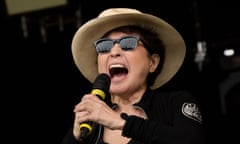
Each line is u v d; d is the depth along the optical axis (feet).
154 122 7.02
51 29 19.48
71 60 20.16
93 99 7.05
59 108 20.52
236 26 19.20
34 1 17.46
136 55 7.99
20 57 20.12
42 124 20.52
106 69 8.02
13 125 20.42
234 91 18.66
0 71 20.15
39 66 20.24
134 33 8.32
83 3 19.07
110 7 19.21
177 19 19.02
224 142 18.44
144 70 8.11
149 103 7.92
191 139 6.90
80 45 9.26
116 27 8.38
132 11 8.85
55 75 20.34
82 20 19.11
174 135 6.87
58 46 19.97
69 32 19.60
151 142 6.86
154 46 8.46
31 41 19.80
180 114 7.45
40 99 20.43
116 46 7.97
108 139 7.64
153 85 9.14
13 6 17.53
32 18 18.35
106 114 6.92
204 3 19.17
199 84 18.71
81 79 20.29
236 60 18.88
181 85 18.72
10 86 20.26
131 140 7.37
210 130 18.56
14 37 19.72
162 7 19.19
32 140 20.49
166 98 7.98
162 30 8.63
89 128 7.01
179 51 9.05
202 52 17.94
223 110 18.61
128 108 8.02
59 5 17.48
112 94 8.14
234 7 19.17
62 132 20.54
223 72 18.83
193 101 7.75
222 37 19.17
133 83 7.94
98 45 8.08
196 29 18.47
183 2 18.98
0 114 20.35
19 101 20.39
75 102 20.43
